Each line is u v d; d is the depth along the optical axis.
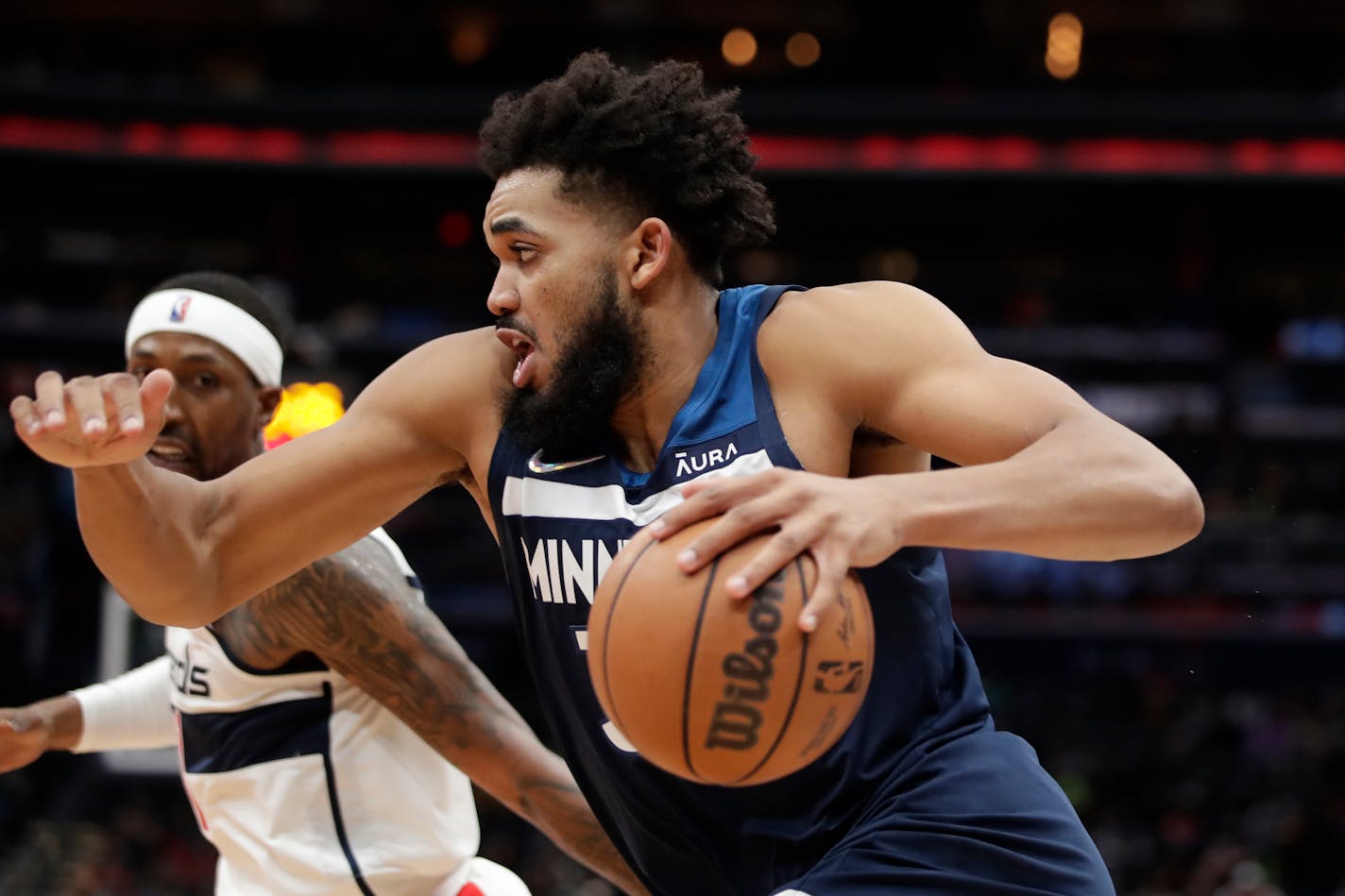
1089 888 2.61
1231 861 13.23
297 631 3.44
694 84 2.73
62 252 21.89
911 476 2.24
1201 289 22.58
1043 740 15.82
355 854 3.51
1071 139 19.39
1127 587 16.64
